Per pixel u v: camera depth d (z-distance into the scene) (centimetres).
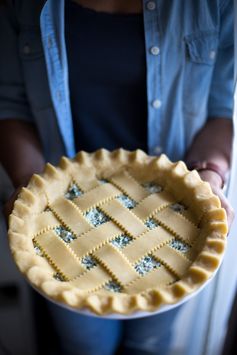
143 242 49
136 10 53
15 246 48
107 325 77
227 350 86
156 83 57
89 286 45
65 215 52
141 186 56
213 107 63
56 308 71
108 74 57
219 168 58
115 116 62
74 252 48
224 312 73
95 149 65
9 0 57
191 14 53
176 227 50
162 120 60
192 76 57
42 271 46
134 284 45
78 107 61
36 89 62
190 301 71
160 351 85
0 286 84
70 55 57
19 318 88
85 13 54
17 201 52
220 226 48
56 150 69
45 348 97
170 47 55
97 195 54
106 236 50
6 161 63
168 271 46
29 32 57
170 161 59
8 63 62
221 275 65
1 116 66
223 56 57
